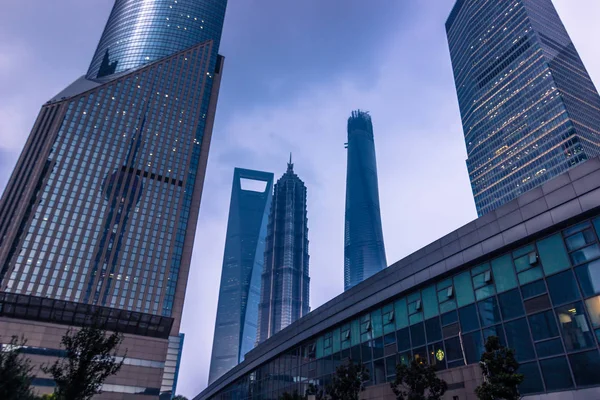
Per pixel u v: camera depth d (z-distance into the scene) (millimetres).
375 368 31734
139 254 132500
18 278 113812
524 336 21422
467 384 23250
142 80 163000
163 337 58281
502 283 23625
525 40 190500
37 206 124938
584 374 18125
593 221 19906
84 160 137875
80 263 123000
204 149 164625
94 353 19609
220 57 197375
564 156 151000
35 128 141625
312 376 40500
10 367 16000
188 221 146500
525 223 22844
